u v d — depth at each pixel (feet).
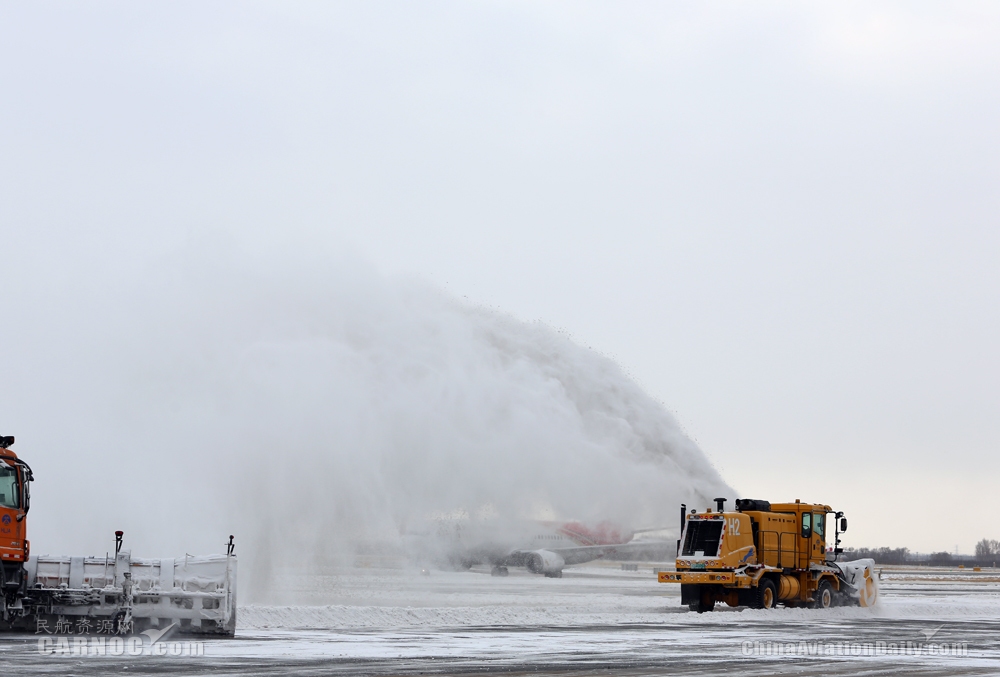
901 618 131.85
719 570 130.52
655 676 65.26
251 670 64.80
